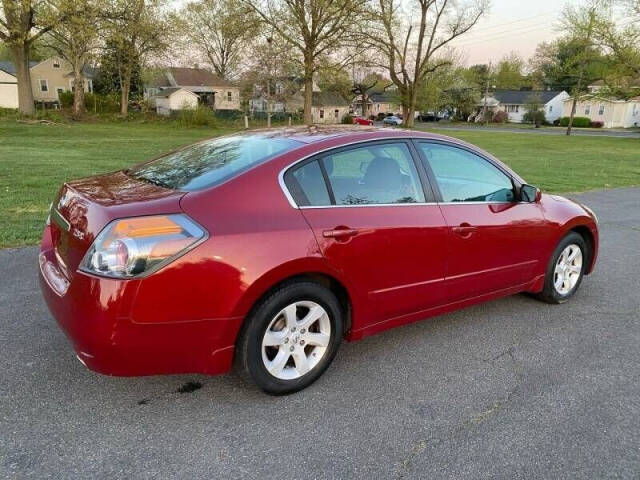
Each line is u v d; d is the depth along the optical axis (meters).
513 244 3.87
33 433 2.48
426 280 3.38
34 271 4.66
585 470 2.37
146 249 2.37
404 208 3.24
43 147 17.97
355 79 69.94
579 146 29.72
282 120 46.12
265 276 2.60
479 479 2.29
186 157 3.32
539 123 68.75
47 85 59.25
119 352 2.40
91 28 30.38
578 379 3.20
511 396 2.98
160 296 2.39
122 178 3.15
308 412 2.76
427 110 73.25
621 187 12.40
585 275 4.93
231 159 3.00
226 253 2.51
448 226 3.41
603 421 2.75
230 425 2.62
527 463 2.40
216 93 61.94
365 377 3.15
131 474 2.24
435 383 3.11
